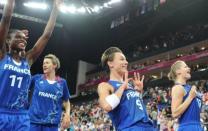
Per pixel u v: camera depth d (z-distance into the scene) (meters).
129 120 3.55
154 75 24.58
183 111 4.69
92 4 24.20
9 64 4.09
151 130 3.62
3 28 3.92
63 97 6.41
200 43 23.05
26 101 4.25
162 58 25.47
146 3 24.02
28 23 24.41
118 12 24.89
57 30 26.27
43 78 6.23
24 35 4.16
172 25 25.47
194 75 20.02
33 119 5.98
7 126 4.00
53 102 6.16
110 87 3.68
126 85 3.58
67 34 26.83
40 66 26.19
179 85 4.87
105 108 3.46
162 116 13.55
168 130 11.85
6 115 4.04
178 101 4.75
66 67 28.84
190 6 23.11
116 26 25.88
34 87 6.16
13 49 4.14
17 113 4.12
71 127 15.23
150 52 26.31
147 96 20.00
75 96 28.45
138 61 27.25
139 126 3.53
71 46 27.81
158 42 26.55
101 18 25.12
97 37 27.78
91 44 28.36
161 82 21.27
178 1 23.45
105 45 28.50
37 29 24.86
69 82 29.33
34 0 22.42
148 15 24.47
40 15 24.12
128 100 3.62
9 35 4.19
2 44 4.02
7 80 4.06
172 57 24.67
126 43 28.17
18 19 23.89
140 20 25.02
